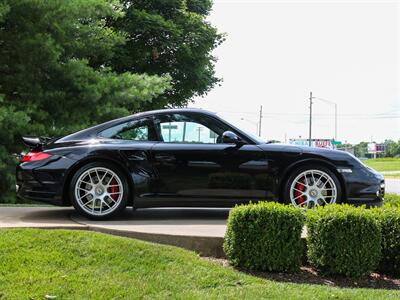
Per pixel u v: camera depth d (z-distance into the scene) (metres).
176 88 22.36
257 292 3.28
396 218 4.05
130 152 5.19
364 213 3.89
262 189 5.26
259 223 3.89
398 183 23.14
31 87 11.54
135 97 12.52
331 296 3.25
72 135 5.40
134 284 3.32
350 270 3.83
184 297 3.15
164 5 20.77
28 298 3.04
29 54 11.22
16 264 3.48
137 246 3.87
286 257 3.87
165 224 5.02
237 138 5.20
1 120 9.89
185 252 3.94
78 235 4.01
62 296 3.09
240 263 3.95
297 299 3.16
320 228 3.90
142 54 19.19
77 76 11.98
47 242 3.86
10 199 10.78
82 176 5.17
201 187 5.22
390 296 3.33
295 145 5.46
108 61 17.38
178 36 19.66
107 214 5.21
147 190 5.19
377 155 110.94
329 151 5.39
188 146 5.28
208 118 5.45
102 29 14.59
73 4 11.60
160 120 5.42
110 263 3.61
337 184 5.32
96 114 12.06
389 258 4.08
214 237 4.25
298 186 5.36
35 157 5.24
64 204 5.28
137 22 18.70
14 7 10.98
